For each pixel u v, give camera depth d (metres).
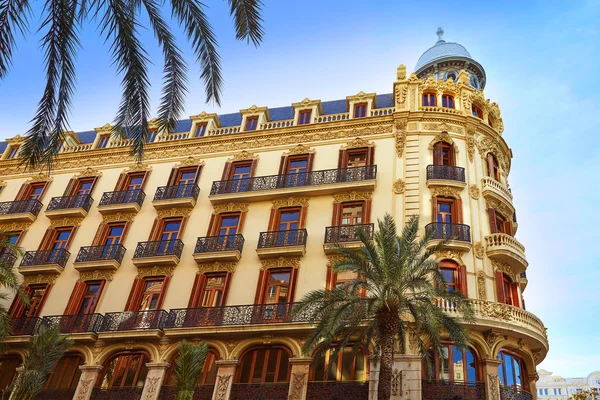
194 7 11.93
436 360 21.27
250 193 28.50
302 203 27.78
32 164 11.28
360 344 20.03
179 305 25.66
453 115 29.25
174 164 32.66
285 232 26.28
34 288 29.00
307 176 28.47
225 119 37.31
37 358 19.30
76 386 24.47
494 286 23.88
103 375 24.47
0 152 39.53
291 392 21.38
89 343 25.20
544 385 98.06
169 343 24.28
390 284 18.38
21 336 25.72
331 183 27.44
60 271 28.73
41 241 30.89
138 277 27.20
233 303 24.95
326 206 27.34
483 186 27.06
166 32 12.25
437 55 41.69
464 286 23.09
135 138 12.27
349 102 31.98
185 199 29.50
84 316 25.86
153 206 30.47
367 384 20.75
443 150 28.50
